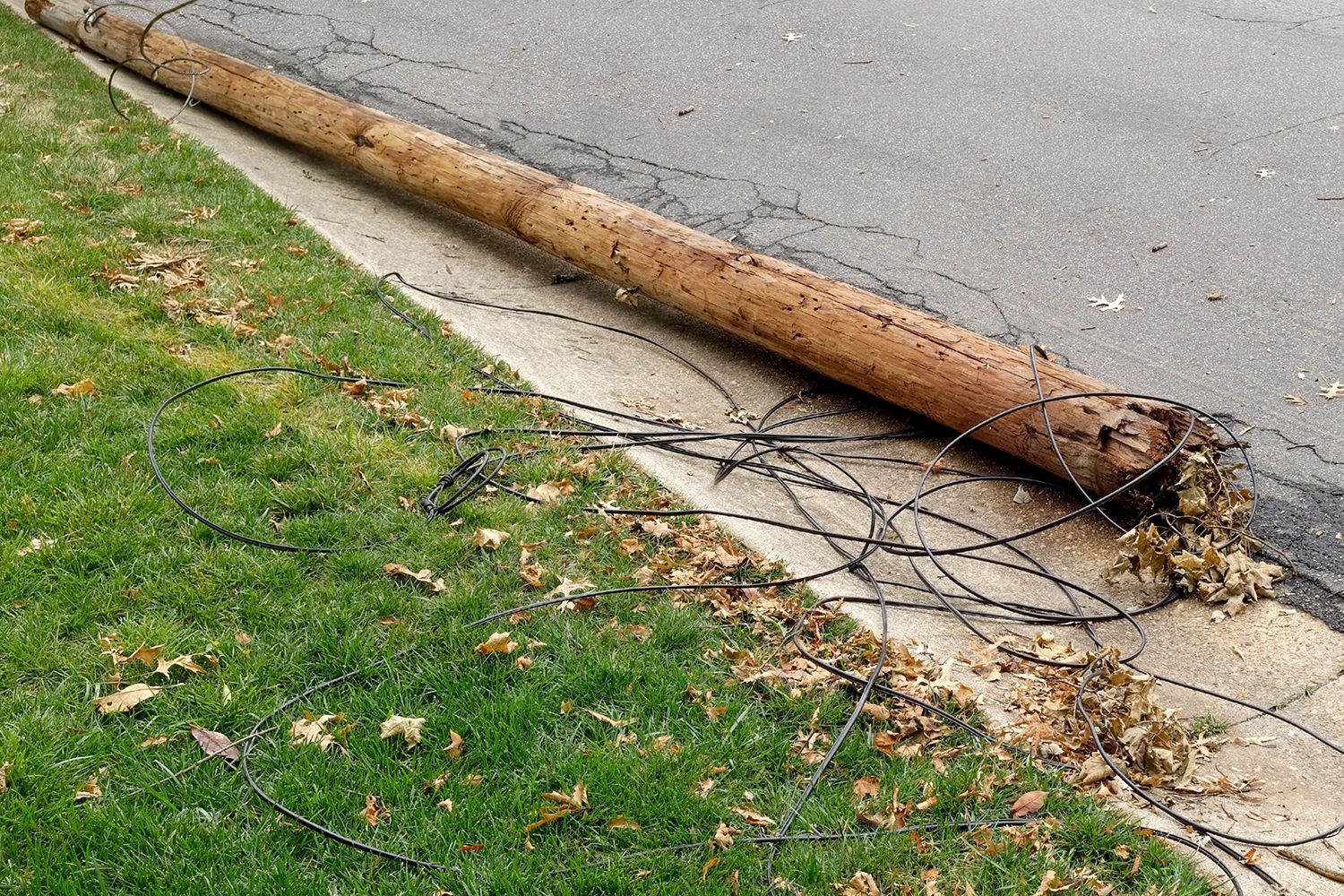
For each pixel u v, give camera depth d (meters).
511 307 6.35
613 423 5.22
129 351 5.11
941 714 3.50
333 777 3.15
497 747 3.25
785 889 2.90
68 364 4.91
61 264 5.79
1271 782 3.39
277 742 3.25
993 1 10.53
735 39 10.05
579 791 3.11
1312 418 5.19
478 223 7.52
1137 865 2.95
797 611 3.96
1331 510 4.60
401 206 7.66
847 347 5.34
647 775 3.20
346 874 2.87
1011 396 4.81
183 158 7.46
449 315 6.04
